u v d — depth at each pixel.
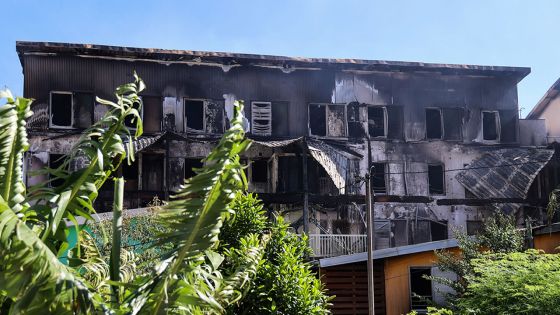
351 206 30.53
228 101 30.73
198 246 5.99
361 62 31.52
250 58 30.61
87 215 6.46
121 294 6.56
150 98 30.16
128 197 28.73
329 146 29.30
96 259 7.17
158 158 29.73
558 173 32.00
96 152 6.54
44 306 5.20
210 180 5.92
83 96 29.55
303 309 10.30
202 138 30.23
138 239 16.12
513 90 33.47
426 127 32.44
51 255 5.27
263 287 10.18
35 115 28.94
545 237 20.02
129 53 29.61
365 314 20.48
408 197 31.33
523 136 33.34
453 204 31.61
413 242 31.03
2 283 5.11
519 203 31.20
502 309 14.48
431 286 20.23
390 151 31.75
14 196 5.82
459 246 19.62
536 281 14.38
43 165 28.61
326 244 26.20
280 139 30.77
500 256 17.88
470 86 33.12
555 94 34.88
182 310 6.16
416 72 32.59
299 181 30.28
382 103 32.12
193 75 30.62
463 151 32.41
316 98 31.55
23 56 29.23
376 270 20.95
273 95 31.20
